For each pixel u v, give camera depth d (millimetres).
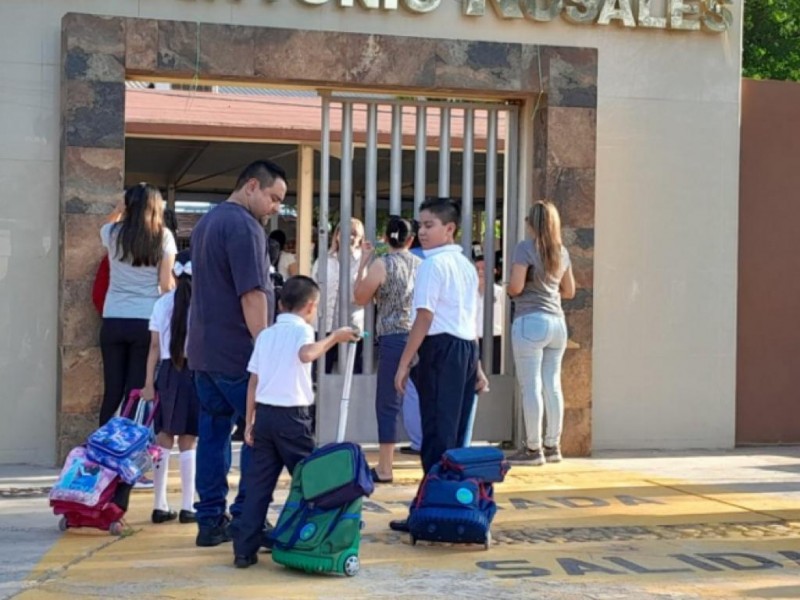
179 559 5945
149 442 6633
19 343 8648
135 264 8102
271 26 9016
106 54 8508
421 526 6160
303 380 5723
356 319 9406
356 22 9203
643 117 9734
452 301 6383
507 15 9391
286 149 14391
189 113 12586
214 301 5973
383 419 8188
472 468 6238
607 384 9680
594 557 6059
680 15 9688
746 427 10086
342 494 5582
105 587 5402
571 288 9055
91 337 8477
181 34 8680
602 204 9664
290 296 5809
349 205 9453
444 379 6379
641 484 8195
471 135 9727
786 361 10172
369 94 9438
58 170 8680
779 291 10148
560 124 9312
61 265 8539
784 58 22719
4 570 5711
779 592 5418
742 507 7414
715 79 9883
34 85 8641
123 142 8562
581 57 9336
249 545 5754
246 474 5910
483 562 5926
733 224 9922
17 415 8656
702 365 9867
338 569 5559
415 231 8352
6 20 8594
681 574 5734
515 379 9625
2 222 8602
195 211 20203
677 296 9812
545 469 8789
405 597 5270
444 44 9133
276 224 17812
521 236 9742
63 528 6582
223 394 6023
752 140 10094
